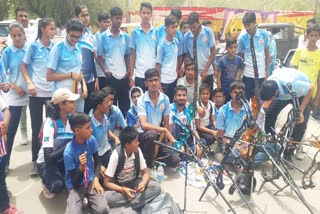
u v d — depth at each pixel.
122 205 3.12
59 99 3.31
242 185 3.50
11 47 3.93
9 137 3.91
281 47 10.23
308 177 3.96
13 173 4.02
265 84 3.80
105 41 4.83
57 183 3.28
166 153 4.04
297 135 4.29
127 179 3.27
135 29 4.88
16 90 3.88
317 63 4.77
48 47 3.90
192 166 4.15
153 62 4.92
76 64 3.79
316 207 3.36
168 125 4.18
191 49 5.18
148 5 4.77
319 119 6.17
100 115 3.63
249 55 5.01
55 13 20.00
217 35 17.17
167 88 4.93
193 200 3.49
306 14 17.31
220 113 4.27
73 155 3.09
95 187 3.09
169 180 3.91
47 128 3.36
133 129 3.12
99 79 5.06
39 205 3.40
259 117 4.17
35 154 3.92
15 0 19.05
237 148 3.88
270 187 3.75
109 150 3.80
